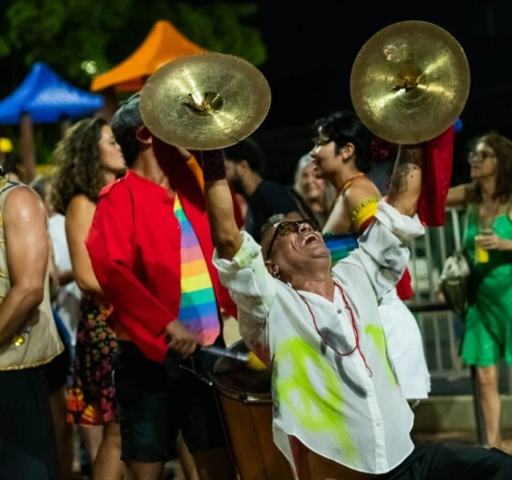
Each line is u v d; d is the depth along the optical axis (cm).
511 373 1722
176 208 1092
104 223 1068
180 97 873
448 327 1858
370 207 1172
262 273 891
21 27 4316
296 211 1525
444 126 902
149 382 1083
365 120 904
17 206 1071
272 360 914
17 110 3353
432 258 1788
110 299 1063
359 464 890
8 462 1090
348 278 945
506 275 1525
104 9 4438
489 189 1537
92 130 1346
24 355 1091
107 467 1277
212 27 4741
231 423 1053
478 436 1584
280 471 1037
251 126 858
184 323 1085
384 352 930
